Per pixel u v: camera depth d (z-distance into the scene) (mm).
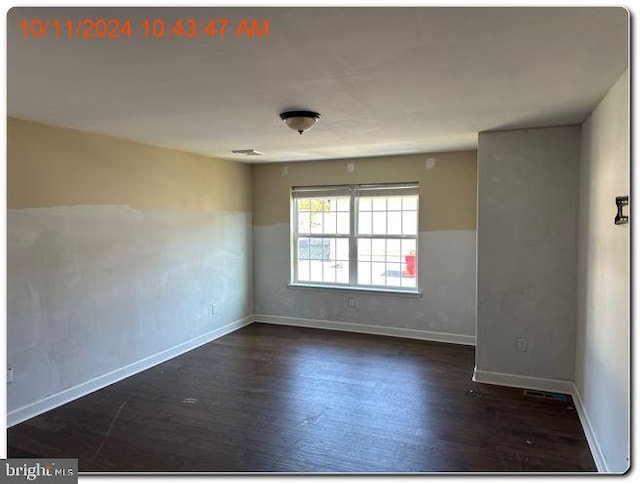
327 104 2854
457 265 5238
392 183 5492
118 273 4098
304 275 6188
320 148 4793
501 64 2121
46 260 3438
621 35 1789
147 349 4449
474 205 5121
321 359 4703
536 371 3844
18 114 3094
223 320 5660
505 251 3859
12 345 3201
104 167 3936
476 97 2717
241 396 3752
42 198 3404
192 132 3789
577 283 3652
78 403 3598
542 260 3766
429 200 5324
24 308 3277
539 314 3801
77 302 3697
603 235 2723
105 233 3955
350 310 5832
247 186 6164
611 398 2467
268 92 2561
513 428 3154
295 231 6199
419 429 3154
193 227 5094
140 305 4352
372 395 3754
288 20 1614
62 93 2561
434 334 5387
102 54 1938
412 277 5570
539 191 3734
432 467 2674
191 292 5070
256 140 4211
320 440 3014
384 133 3887
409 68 2162
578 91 2588
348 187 5766
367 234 5777
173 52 1917
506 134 3789
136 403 3609
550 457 2779
